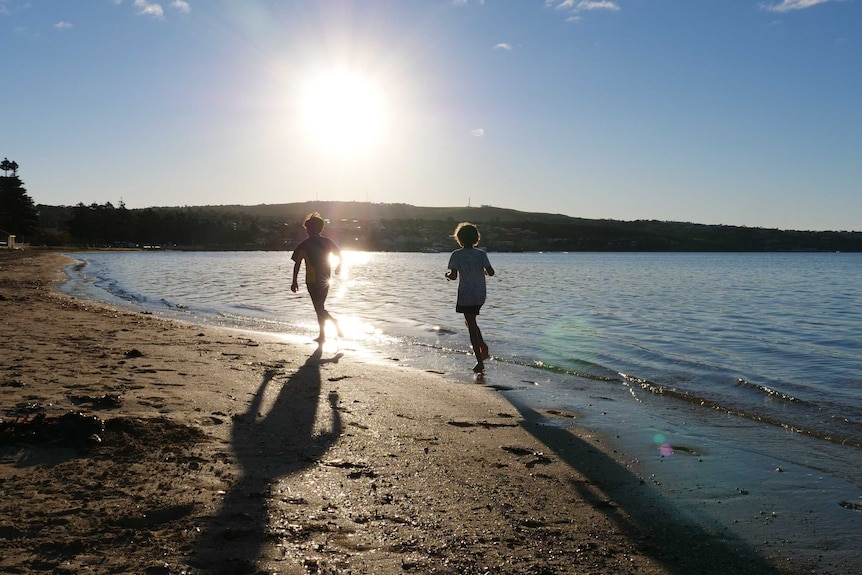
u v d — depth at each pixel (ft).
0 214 315.37
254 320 46.98
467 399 22.68
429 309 56.65
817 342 40.29
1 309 44.11
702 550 11.09
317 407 20.17
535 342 37.91
